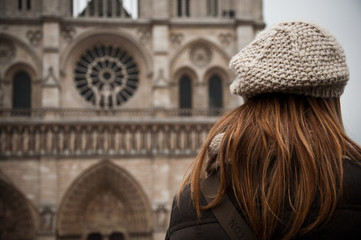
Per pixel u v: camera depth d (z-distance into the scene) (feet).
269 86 11.37
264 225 10.54
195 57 234.99
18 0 228.22
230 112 13.07
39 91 224.94
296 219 10.27
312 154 10.71
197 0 240.12
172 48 233.35
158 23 230.07
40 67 225.35
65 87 228.63
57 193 213.66
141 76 233.96
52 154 214.28
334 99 12.30
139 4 241.14
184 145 220.02
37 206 212.02
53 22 224.74
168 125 220.43
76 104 229.04
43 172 213.05
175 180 218.18
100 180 219.82
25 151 214.07
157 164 217.36
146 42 232.73
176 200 12.07
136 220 218.18
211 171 12.06
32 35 225.97
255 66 11.50
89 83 231.91
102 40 232.94
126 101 234.58
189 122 220.84
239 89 12.11
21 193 211.20
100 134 218.18
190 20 233.76
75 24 229.66
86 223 221.46
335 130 11.47
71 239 214.48
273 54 11.42
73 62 231.09
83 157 216.13
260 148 11.22
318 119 11.53
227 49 234.38
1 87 223.71
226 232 10.92
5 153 213.05
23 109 220.84
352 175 10.59
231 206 11.13
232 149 11.43
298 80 11.14
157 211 213.87
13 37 224.74
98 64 234.99
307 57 11.20
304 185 10.50
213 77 237.25
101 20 230.27
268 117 11.69
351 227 10.11
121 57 236.22
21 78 227.81
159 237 212.43
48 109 217.97
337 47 11.55
